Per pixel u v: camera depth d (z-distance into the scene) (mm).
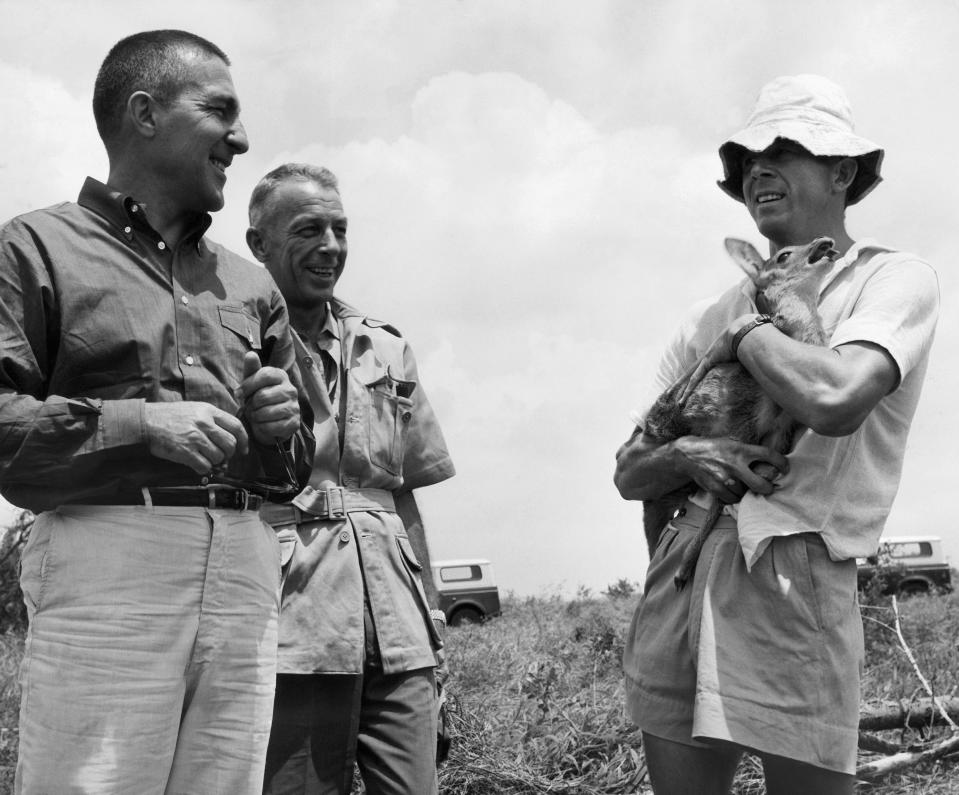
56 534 2555
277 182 4078
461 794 5363
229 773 2666
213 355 2777
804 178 3439
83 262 2631
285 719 3652
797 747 3090
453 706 5797
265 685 2773
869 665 7758
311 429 3232
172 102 2771
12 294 2537
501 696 6406
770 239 3654
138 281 2684
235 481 2771
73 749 2455
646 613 3551
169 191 2822
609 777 5422
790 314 3357
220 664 2658
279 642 3648
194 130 2775
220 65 2893
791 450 3469
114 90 2803
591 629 10055
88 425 2465
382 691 3783
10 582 11109
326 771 3658
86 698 2471
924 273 3291
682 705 3398
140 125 2779
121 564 2531
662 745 3436
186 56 2811
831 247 3420
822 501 3178
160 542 2576
